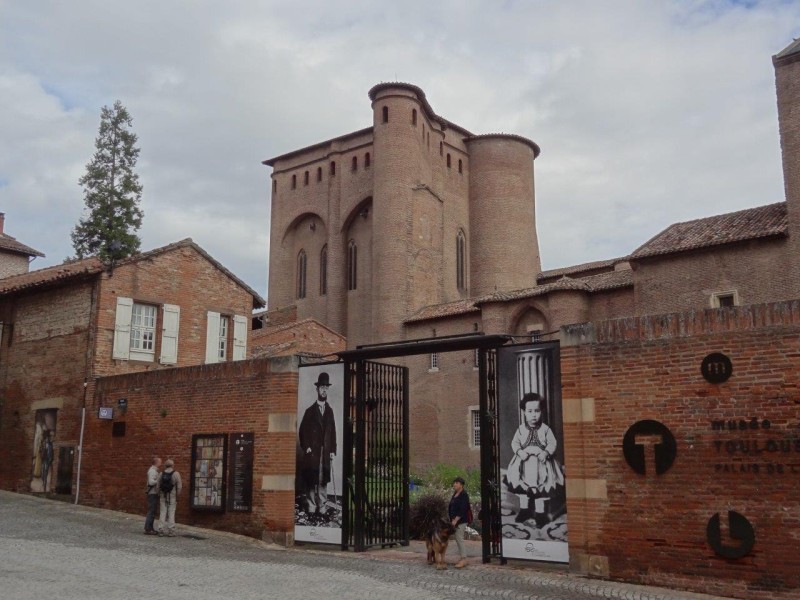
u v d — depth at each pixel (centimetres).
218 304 2872
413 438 4366
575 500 1309
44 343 2628
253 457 1789
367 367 1706
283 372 1766
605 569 1259
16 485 2598
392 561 1488
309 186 6006
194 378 1978
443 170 5666
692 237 3325
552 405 1380
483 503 1448
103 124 5125
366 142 5594
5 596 1043
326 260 5850
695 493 1185
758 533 1117
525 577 1290
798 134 3102
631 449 1257
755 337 1168
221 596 1100
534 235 5984
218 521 1839
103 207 4972
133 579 1214
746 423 1155
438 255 5247
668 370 1243
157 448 2048
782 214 3189
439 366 4350
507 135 5944
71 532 1766
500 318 4028
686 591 1165
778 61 3231
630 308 3606
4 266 4697
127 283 2564
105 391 2284
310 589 1174
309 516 1692
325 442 1697
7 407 2716
